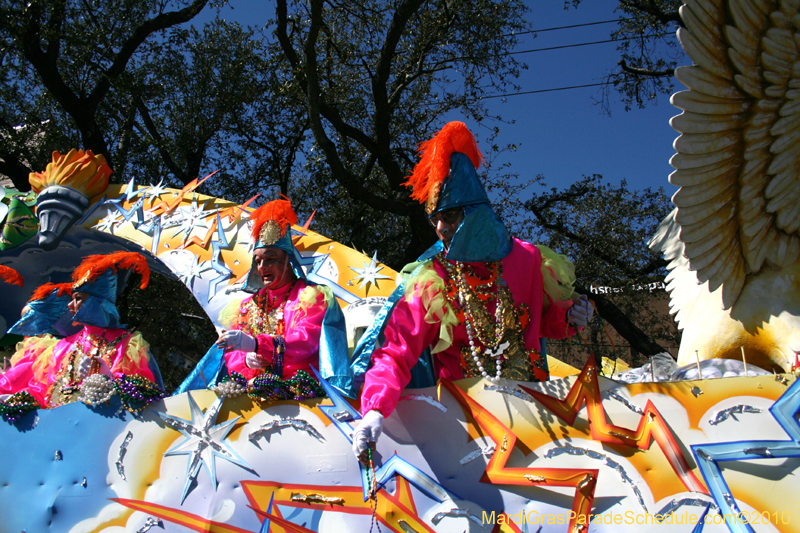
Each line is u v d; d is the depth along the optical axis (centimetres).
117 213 629
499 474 251
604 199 1313
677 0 1211
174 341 1245
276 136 1325
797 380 245
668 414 249
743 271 310
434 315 281
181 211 614
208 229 589
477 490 253
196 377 350
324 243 557
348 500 263
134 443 292
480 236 282
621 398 254
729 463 238
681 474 240
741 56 277
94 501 286
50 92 1045
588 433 251
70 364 377
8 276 602
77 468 292
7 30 960
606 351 757
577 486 243
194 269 568
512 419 259
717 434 244
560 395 259
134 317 1166
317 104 921
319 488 267
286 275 355
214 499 275
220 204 614
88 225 629
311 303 328
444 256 298
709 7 272
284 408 284
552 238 1328
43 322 451
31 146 1104
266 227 354
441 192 283
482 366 286
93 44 1054
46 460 296
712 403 248
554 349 804
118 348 376
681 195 289
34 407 311
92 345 379
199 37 1252
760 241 303
